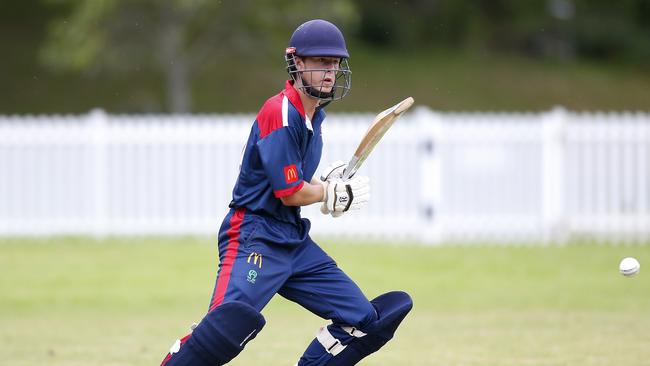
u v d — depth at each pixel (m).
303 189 17.58
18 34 99.38
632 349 25.47
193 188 48.16
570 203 47.59
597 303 34.16
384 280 38.72
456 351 25.69
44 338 28.81
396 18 112.25
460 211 47.72
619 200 47.41
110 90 90.31
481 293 36.41
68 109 87.25
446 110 96.12
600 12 126.06
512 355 24.89
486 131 47.34
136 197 48.31
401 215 47.66
